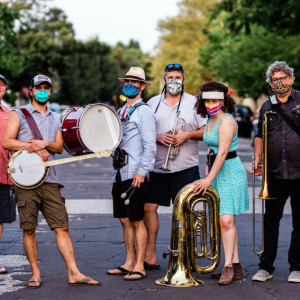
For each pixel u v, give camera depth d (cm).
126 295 530
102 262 662
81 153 564
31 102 570
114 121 565
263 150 584
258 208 1011
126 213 609
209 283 575
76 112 561
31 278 564
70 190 1242
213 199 570
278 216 589
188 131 634
